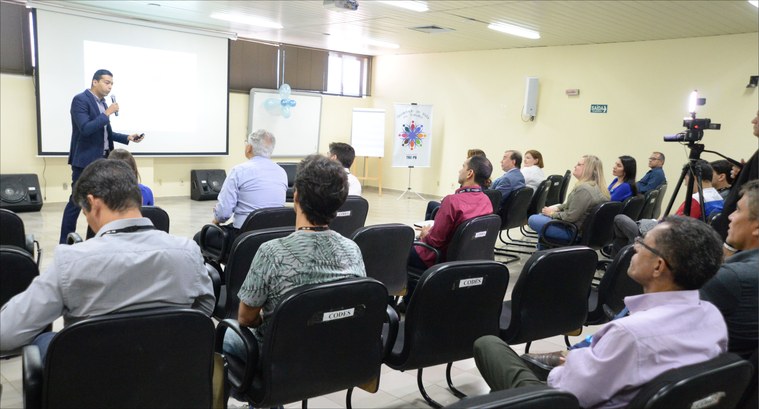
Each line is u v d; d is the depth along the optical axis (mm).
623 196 5332
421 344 2062
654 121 7477
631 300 1423
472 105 9727
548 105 8656
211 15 7430
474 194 3449
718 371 1198
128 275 1509
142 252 1533
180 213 7430
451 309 2078
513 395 1055
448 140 10172
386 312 2041
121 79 7836
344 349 1812
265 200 3641
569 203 4578
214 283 2557
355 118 10414
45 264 4562
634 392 1287
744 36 6555
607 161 8023
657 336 1279
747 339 1603
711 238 1333
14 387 2551
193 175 8766
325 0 5719
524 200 5430
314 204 1728
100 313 1492
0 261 1858
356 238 2734
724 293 1599
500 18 6512
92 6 7273
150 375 1424
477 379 2869
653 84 7453
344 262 1800
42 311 1430
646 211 5328
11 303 1423
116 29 7680
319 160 1749
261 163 3654
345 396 2635
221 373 1674
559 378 1439
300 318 1659
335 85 10766
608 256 5324
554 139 8633
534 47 8734
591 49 8062
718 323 1365
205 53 8664
